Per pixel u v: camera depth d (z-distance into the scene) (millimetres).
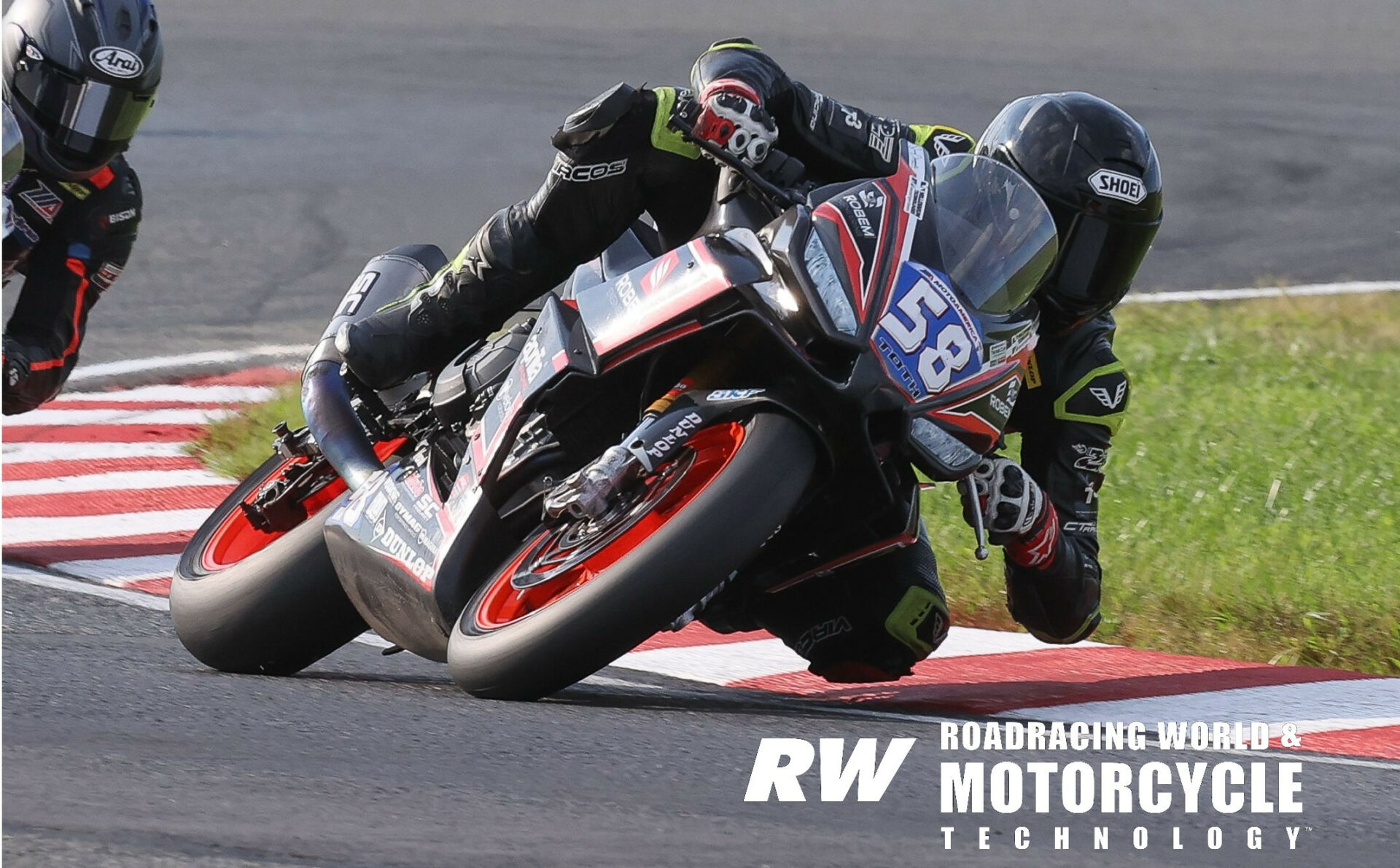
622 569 12133
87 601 18359
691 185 14102
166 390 30766
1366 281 43875
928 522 22438
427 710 13047
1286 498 23938
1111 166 13828
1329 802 11719
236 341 34500
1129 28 94312
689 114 13781
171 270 40375
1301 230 49656
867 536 13156
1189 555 20922
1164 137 61562
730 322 12445
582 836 9820
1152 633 18547
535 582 12883
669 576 11922
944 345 12609
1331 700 15734
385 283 16547
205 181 50281
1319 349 36000
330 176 51594
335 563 15102
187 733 12086
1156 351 35312
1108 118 14055
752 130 13227
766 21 92125
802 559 13484
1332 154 59719
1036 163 13875
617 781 11148
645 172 13969
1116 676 16672
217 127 58719
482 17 91312
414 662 16688
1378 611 18781
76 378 31406
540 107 63750
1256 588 19484
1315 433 28047
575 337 13297
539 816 10180
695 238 13078
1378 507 23578
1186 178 55719
